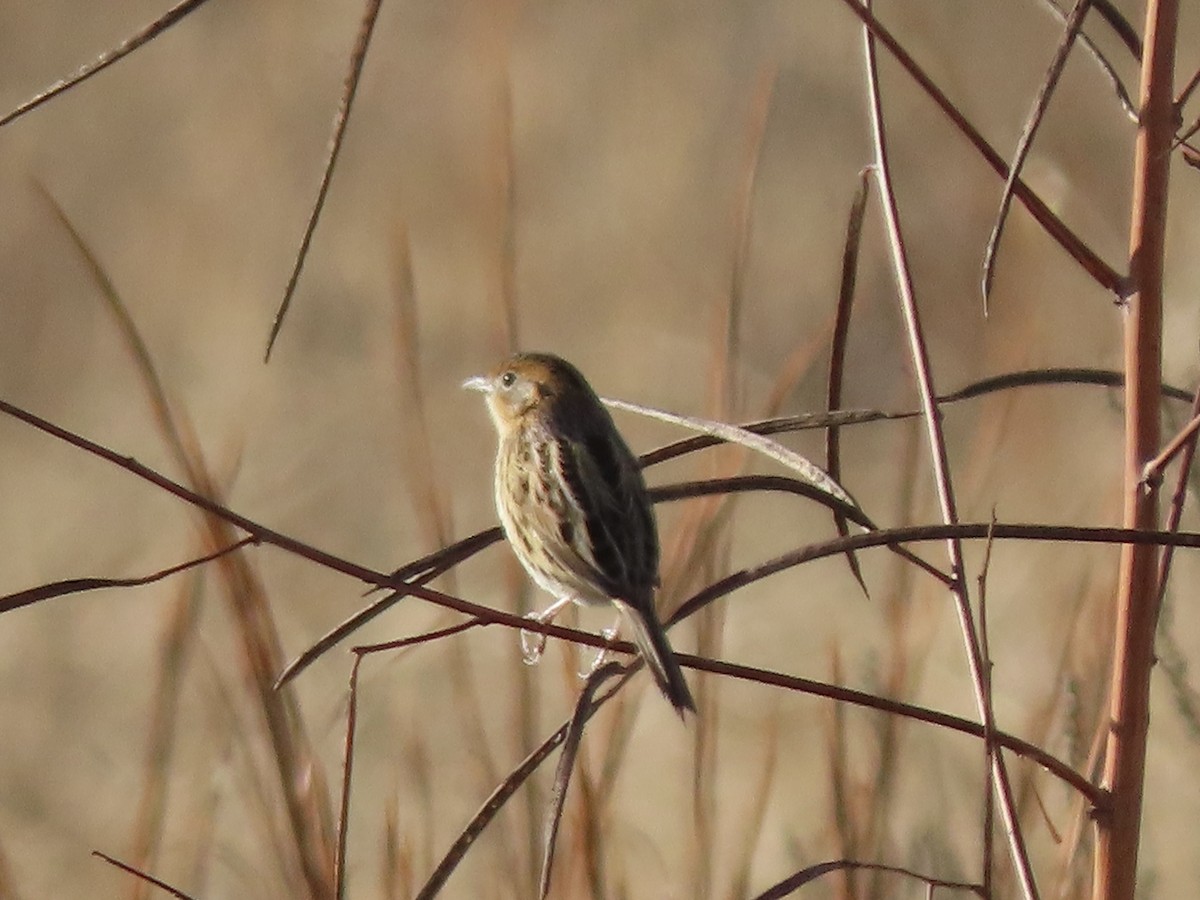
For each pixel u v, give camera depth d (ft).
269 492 53.52
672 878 35.58
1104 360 37.55
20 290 67.82
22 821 41.27
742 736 40.11
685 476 54.34
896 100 70.13
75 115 78.64
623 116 75.87
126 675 47.65
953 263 61.36
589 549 24.57
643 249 67.15
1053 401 48.47
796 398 57.41
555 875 24.43
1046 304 46.78
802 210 69.36
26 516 54.54
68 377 62.90
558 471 25.35
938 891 29.25
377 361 61.72
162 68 81.76
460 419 58.03
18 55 81.61
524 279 65.98
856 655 38.14
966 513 31.24
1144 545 18.45
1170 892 33.96
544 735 37.01
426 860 26.66
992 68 68.13
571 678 25.53
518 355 27.61
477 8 78.18
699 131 74.59
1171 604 23.91
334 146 18.16
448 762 37.86
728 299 28.37
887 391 57.67
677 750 40.22
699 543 25.85
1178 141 19.38
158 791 26.32
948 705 38.11
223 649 38.50
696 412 56.34
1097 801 18.49
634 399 57.98
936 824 31.68
